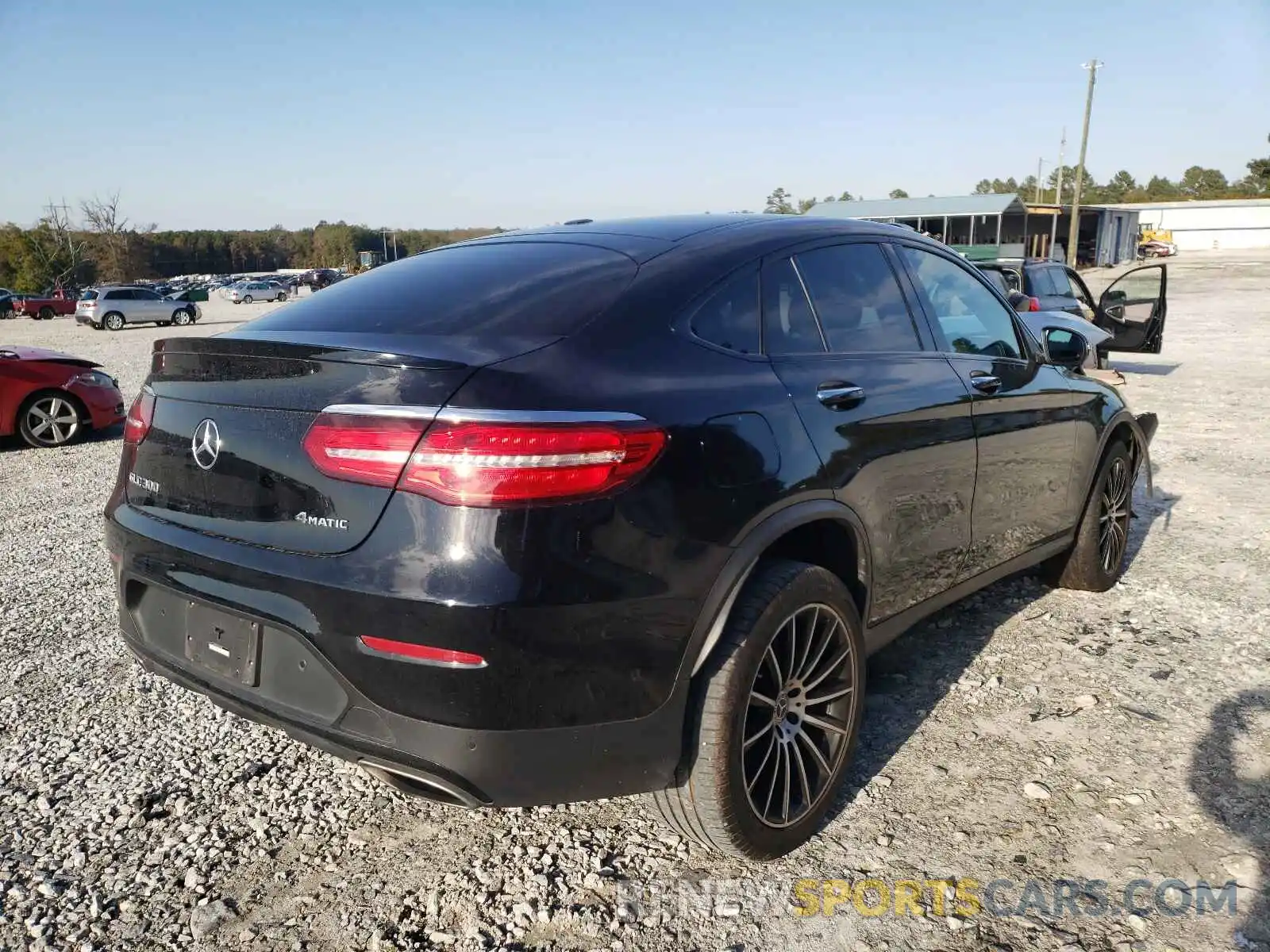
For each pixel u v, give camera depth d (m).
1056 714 3.45
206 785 3.12
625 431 2.19
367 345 2.34
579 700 2.15
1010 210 45.50
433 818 2.93
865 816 2.87
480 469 2.05
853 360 3.00
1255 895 2.46
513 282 2.69
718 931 2.40
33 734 3.44
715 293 2.69
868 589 2.94
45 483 7.77
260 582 2.28
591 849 2.76
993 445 3.53
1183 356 15.54
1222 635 4.10
